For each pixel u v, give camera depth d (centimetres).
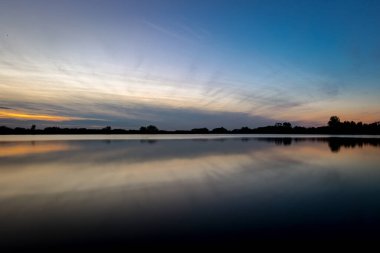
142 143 4044
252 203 848
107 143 4003
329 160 1938
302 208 800
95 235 607
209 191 1000
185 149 2830
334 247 548
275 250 536
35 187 1059
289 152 2541
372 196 937
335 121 12562
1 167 1563
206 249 540
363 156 2220
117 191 997
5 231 630
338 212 761
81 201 867
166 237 593
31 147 3161
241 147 3161
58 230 637
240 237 593
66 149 2847
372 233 614
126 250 538
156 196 928
